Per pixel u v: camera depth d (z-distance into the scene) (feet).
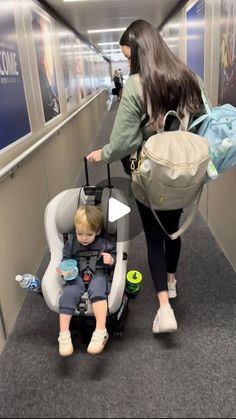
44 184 9.91
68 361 5.87
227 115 5.43
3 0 7.14
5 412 5.05
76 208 6.49
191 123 5.42
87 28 19.93
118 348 6.06
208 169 5.10
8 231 6.89
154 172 4.80
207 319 6.61
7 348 6.24
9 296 6.78
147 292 7.47
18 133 7.75
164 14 17.66
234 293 7.29
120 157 5.52
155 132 5.30
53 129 11.12
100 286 5.79
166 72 4.90
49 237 6.53
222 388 5.20
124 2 14.02
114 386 5.34
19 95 7.98
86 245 6.29
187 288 7.49
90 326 6.01
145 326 6.53
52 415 4.96
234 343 6.02
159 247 5.90
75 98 17.67
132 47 5.17
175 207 5.35
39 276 8.30
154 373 5.52
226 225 8.44
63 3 12.48
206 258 8.54
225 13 7.52
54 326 6.72
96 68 33.32
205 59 9.53
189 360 5.72
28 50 9.04
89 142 22.09
